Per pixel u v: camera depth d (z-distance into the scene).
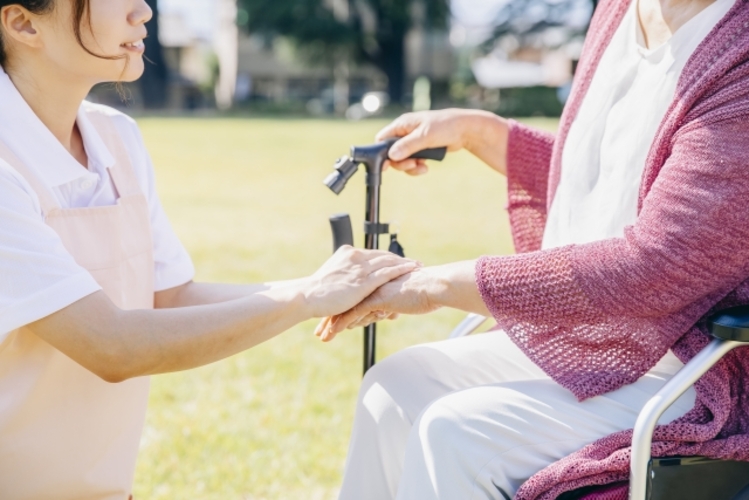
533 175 1.96
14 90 1.40
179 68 46.75
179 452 2.63
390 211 7.60
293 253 5.71
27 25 1.37
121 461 1.60
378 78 38.47
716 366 1.37
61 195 1.46
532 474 1.39
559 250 1.39
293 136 17.22
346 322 1.58
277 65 41.19
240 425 2.86
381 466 1.57
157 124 20.84
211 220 7.18
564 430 1.39
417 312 1.52
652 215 1.34
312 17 34.38
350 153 1.77
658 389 1.42
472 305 1.44
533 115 28.58
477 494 1.36
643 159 1.50
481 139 1.97
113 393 1.53
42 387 1.42
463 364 1.63
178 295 1.78
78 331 1.32
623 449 1.31
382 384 1.61
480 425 1.38
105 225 1.49
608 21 1.73
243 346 1.46
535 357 1.41
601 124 1.63
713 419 1.35
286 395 3.12
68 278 1.31
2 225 1.28
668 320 1.39
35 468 1.46
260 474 2.50
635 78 1.60
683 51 1.49
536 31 33.94
